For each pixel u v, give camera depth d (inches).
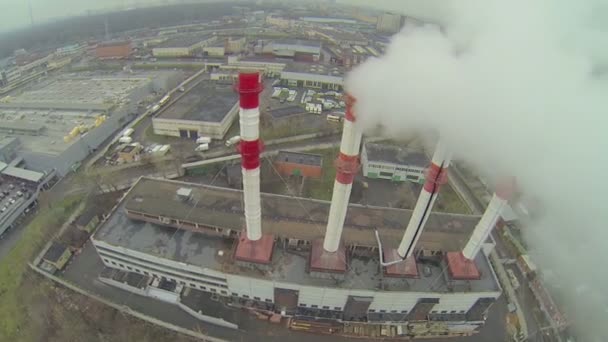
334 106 4958.2
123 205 2406.5
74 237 2534.5
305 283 1934.1
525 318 2193.7
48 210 2851.9
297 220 2244.1
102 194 3097.9
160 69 6722.4
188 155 3690.9
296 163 3339.1
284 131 4143.7
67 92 5295.3
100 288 2237.9
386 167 3334.2
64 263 2381.9
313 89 5728.3
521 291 2351.1
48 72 6752.0
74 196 3053.6
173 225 2225.6
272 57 7273.6
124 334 1956.2
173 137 4092.0
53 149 3501.5
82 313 2054.6
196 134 4055.1
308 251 2124.8
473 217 2365.9
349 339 2034.9
